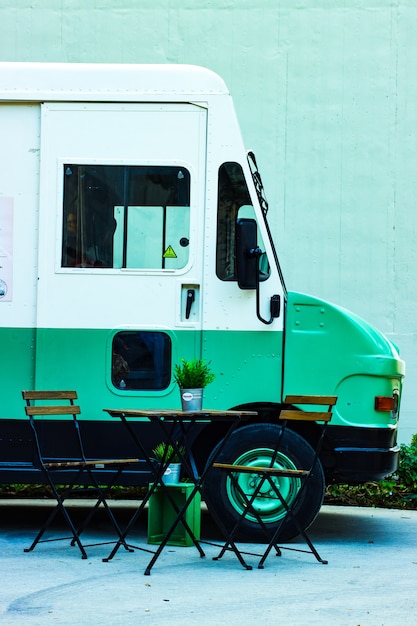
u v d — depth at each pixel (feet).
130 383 26.43
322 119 40.73
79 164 26.78
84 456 26.37
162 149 26.73
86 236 26.73
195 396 23.66
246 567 22.93
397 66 40.68
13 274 26.71
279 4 40.81
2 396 26.53
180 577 21.90
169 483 25.64
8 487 35.88
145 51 40.93
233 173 26.63
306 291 40.60
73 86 26.91
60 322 26.50
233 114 26.73
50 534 27.43
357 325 26.45
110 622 18.01
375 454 26.22
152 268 26.50
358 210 40.55
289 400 24.41
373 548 26.30
